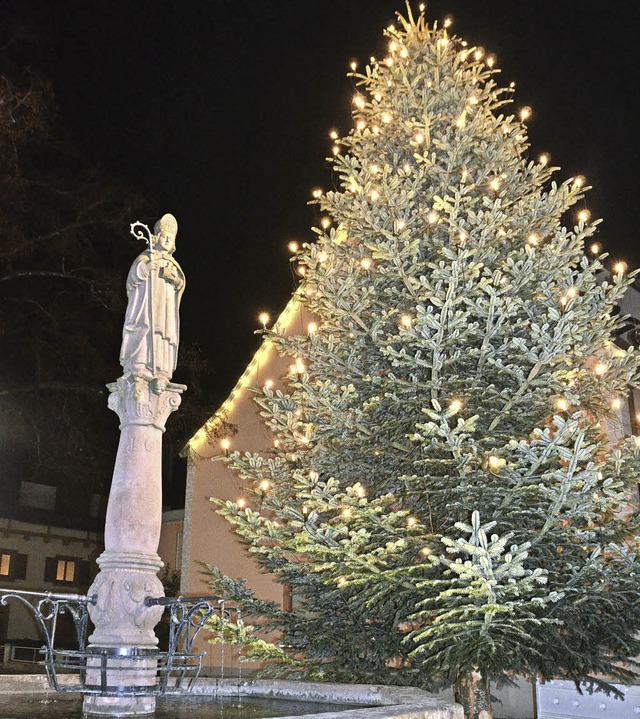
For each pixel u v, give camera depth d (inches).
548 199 368.2
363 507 305.7
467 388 326.6
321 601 362.3
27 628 1125.7
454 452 299.1
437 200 334.3
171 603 210.2
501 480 312.0
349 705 242.2
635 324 515.5
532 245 371.9
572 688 405.4
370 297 360.5
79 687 203.2
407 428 352.8
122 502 224.1
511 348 326.3
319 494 309.3
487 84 431.2
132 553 219.1
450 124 407.8
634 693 388.8
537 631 321.4
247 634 370.0
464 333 307.7
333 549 302.8
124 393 235.5
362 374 361.4
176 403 240.7
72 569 1198.3
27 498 1198.3
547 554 323.6
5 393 688.4
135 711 202.4
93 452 757.3
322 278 349.7
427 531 341.1
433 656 318.3
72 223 695.7
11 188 627.2
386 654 352.5
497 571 257.9
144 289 245.9
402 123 409.1
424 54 436.5
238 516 353.7
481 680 348.2
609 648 345.4
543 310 340.5
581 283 335.0
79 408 731.4
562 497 285.0
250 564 613.0
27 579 1144.2
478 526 254.4
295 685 267.0
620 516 431.8
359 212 358.0
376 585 315.0
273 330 389.7
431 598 291.7
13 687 258.2
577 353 330.6
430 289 320.2
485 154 378.6
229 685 279.4
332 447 369.7
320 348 365.1
